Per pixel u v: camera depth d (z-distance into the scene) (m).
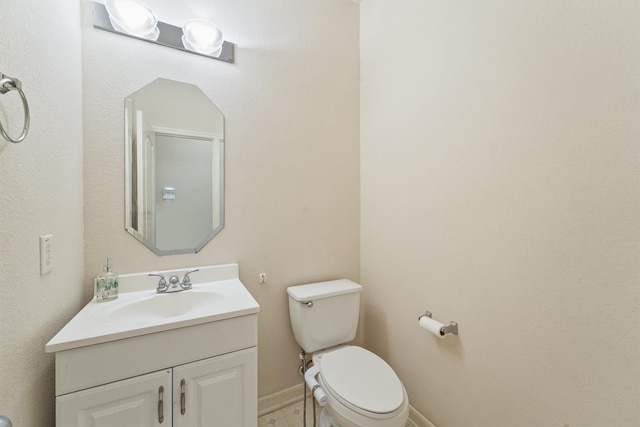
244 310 1.01
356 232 1.79
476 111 1.08
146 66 1.22
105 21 1.13
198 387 0.94
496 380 1.03
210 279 1.33
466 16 1.11
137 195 1.21
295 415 1.48
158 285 1.21
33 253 0.75
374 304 1.69
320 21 1.65
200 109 1.33
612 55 0.73
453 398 1.20
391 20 1.52
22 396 0.71
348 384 1.10
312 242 1.63
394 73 1.51
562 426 0.85
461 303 1.16
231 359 0.99
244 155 1.43
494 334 1.04
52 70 0.86
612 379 0.75
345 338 1.50
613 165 0.73
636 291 0.70
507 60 0.97
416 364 1.40
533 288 0.92
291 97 1.56
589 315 0.79
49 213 0.84
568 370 0.83
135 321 0.91
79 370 0.78
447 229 1.22
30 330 0.74
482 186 1.07
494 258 1.03
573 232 0.81
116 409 0.83
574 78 0.80
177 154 1.28
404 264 1.46
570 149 0.81
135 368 0.85
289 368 1.56
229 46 1.38
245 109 1.43
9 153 0.65
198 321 0.93
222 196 1.37
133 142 1.20
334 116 1.70
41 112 0.79
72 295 1.00
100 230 1.14
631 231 0.70
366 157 1.74
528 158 0.92
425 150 1.32
